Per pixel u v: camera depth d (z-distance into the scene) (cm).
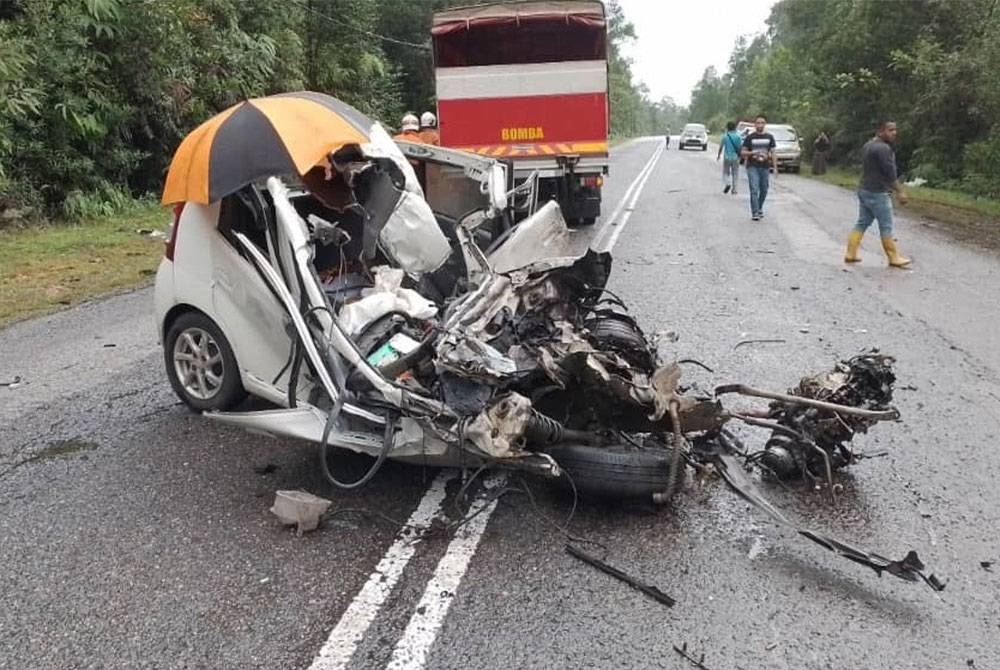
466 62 1359
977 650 318
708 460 425
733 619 336
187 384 545
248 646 320
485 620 335
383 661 311
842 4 3275
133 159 1659
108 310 893
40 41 1420
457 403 394
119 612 342
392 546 391
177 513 425
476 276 507
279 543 395
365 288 485
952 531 405
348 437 421
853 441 513
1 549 391
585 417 423
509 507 427
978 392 599
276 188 448
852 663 310
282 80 2156
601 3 1277
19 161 1422
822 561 381
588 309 521
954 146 2361
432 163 613
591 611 341
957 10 2572
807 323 790
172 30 1653
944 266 1108
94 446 511
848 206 1852
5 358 710
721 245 1259
